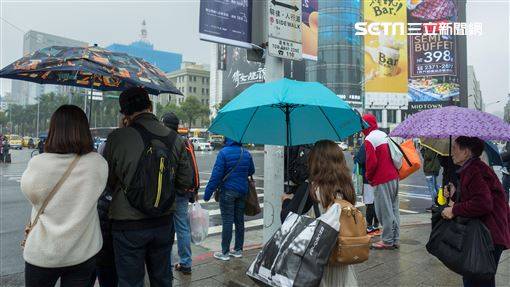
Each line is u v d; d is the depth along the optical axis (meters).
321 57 78.50
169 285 3.29
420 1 49.56
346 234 2.58
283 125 3.73
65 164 2.67
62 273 2.69
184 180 3.32
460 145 3.34
